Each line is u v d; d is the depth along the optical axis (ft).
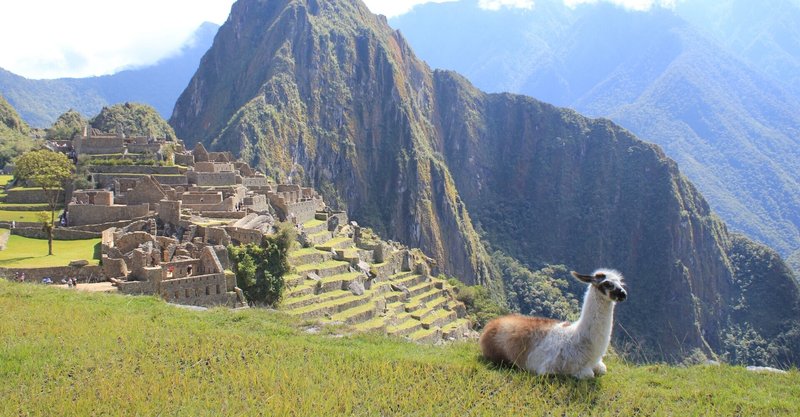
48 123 623.77
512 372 53.31
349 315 192.65
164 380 52.29
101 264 141.18
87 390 49.73
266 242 178.81
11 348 59.26
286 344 63.57
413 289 273.75
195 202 210.59
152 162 256.11
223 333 67.41
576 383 50.29
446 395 49.67
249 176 308.19
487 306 341.82
